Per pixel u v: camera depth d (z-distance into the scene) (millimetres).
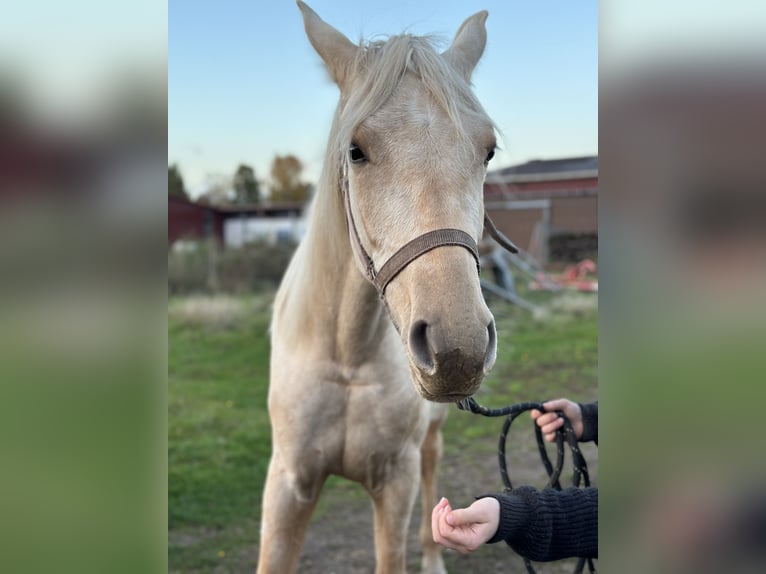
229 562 2762
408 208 1180
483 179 1332
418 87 1276
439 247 1133
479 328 1064
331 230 1634
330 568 2777
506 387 5121
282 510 1831
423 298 1099
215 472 3633
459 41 1566
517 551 1309
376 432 1781
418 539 3107
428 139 1210
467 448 4043
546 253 10172
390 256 1190
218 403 4754
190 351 6145
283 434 1817
